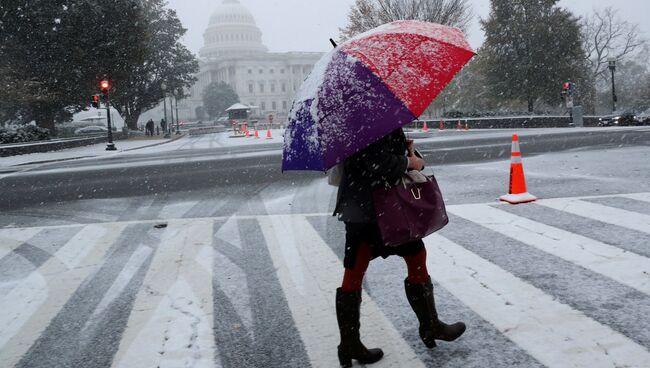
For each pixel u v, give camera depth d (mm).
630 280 3980
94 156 25078
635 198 7074
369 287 4156
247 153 20922
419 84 2627
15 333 3598
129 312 3883
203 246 5719
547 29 44531
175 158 20203
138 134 59750
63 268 5102
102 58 38062
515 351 2979
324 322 3549
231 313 3777
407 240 2682
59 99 37469
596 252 4727
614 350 2908
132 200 9398
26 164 20703
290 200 8539
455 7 30516
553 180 9023
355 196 2773
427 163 12969
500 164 12039
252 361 3053
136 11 40125
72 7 36312
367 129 2535
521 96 46094
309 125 2664
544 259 4609
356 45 2754
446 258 4785
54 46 35906
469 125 40250
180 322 3650
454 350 3045
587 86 48906
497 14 46438
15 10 33719
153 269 4941
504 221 6145
